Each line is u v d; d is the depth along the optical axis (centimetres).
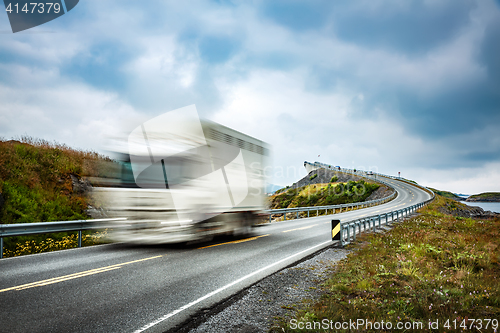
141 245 1038
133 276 642
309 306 501
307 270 744
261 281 637
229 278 649
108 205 904
